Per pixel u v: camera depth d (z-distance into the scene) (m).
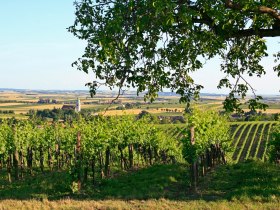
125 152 40.16
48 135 38.09
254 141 83.69
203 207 14.82
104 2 7.39
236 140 86.69
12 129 34.81
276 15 7.57
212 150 31.84
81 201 17.72
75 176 23.17
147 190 20.52
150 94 8.91
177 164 30.73
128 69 8.06
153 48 8.33
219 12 7.21
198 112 28.00
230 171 25.47
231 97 9.33
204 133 27.11
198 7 7.66
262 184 18.86
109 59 7.08
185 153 21.59
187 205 15.41
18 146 34.03
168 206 15.30
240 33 8.38
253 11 7.56
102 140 29.36
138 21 6.97
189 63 9.13
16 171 32.25
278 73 9.50
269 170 23.20
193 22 8.13
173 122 108.88
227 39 8.58
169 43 8.46
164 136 45.03
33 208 16.06
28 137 35.81
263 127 97.50
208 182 22.42
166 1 6.53
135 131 37.72
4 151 32.72
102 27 7.27
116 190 21.56
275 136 30.31
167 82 8.78
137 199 18.20
